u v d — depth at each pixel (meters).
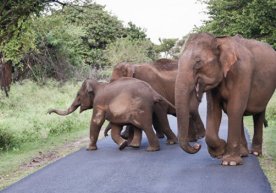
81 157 10.30
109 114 11.30
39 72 30.42
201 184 7.23
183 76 8.31
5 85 23.44
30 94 24.28
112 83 11.73
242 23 22.34
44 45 29.58
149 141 10.85
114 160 9.72
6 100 21.00
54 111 12.96
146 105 11.05
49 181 7.95
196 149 8.33
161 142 12.27
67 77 32.16
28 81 27.89
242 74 8.56
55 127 15.23
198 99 8.45
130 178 7.90
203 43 8.45
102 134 14.73
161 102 11.61
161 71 12.86
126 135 12.69
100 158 10.06
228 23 24.36
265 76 9.16
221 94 8.76
